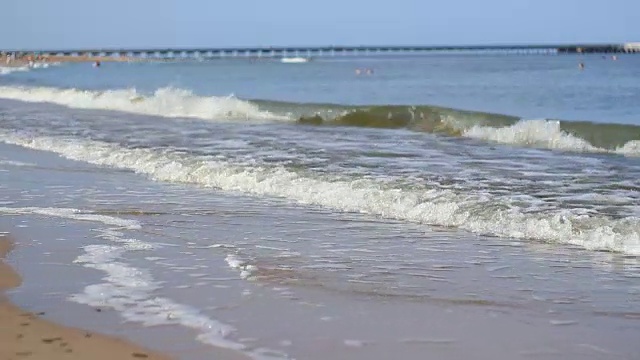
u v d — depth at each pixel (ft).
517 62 354.74
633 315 18.80
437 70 238.07
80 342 16.25
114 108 91.25
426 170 40.09
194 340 16.60
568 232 27.09
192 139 55.57
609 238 26.17
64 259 23.91
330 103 90.79
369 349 16.30
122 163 45.78
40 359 15.15
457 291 20.81
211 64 415.23
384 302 19.74
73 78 198.80
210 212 31.99
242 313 18.62
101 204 33.65
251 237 27.40
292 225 29.53
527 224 28.22
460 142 54.85
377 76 192.24
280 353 15.94
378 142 54.19
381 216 31.19
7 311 18.48
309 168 40.50
